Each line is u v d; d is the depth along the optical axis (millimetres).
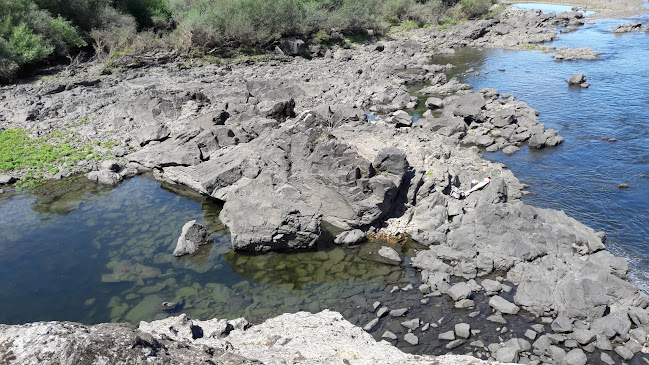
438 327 16266
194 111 33719
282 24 61750
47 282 19016
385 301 17844
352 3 71625
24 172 28812
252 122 29891
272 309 17562
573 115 37125
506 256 19266
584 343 15039
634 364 14352
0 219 23891
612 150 30500
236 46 60250
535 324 16109
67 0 54062
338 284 19031
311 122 24875
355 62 59719
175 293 18438
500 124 35312
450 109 38156
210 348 8867
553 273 18109
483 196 23859
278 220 20641
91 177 28203
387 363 10641
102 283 18969
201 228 21641
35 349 6750
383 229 22812
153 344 7660
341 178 22609
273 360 10758
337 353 11531
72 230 22922
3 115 36188
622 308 16359
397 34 77250
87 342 6973
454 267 19172
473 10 86875
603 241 20625
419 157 26344
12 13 47125
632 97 40094
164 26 62812
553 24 82938
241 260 20703
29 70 47219
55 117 36812
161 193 26844
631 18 85438
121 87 44094
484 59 60781
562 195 25266
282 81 45531
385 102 43562
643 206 23594
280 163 24406
